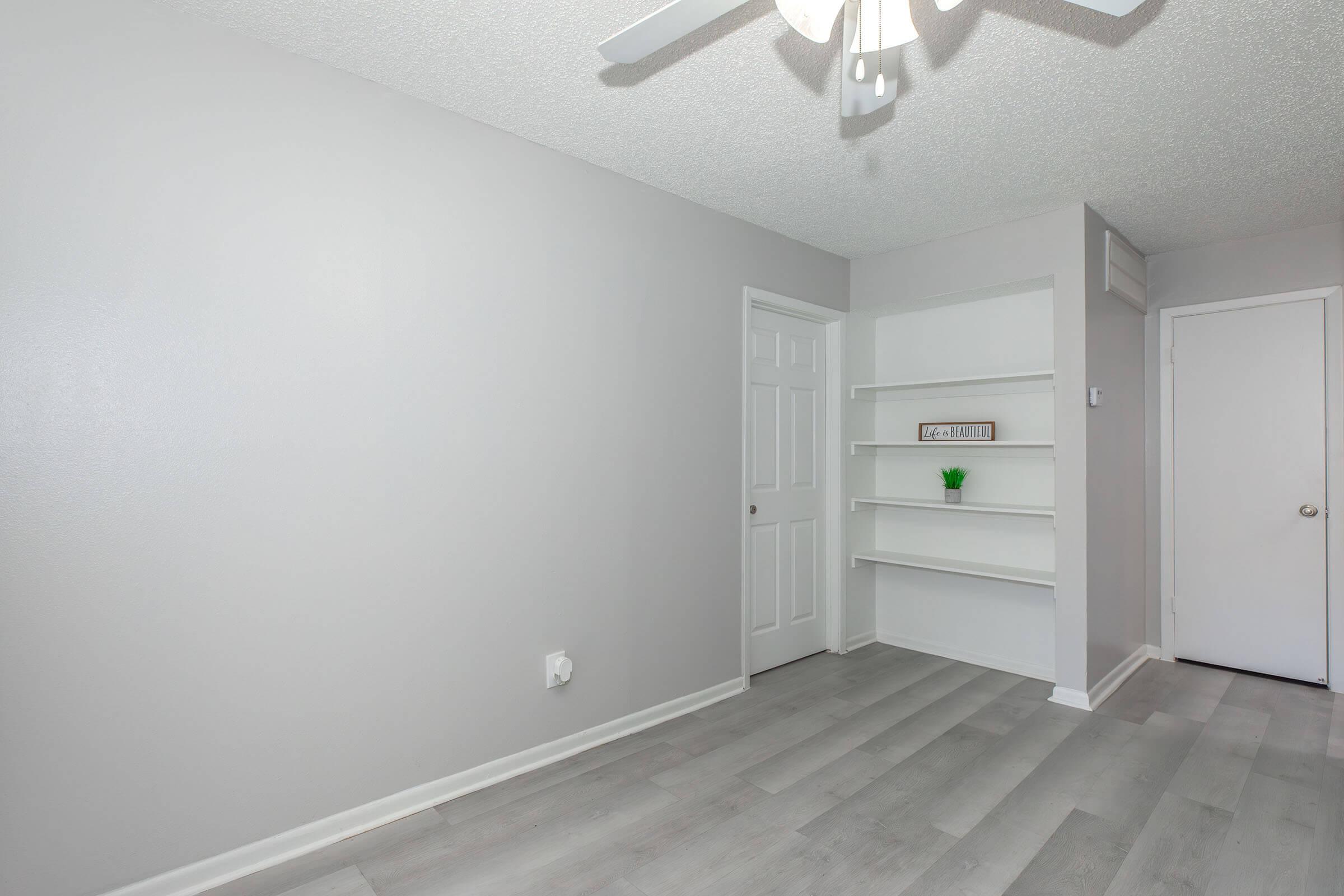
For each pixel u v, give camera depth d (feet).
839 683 11.19
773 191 9.67
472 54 6.40
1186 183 9.32
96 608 5.43
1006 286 11.19
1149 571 12.70
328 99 6.61
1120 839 6.62
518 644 8.00
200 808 5.90
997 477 12.24
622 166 8.87
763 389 11.64
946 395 12.87
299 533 6.42
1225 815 7.05
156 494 5.69
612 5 5.66
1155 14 5.70
